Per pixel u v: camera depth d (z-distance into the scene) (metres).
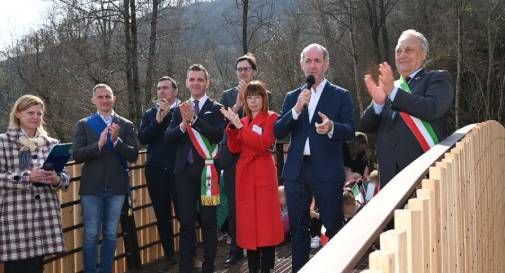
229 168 5.57
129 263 6.02
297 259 4.45
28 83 25.53
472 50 25.12
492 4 25.17
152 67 21.06
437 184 2.22
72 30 21.61
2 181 4.04
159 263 6.35
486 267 4.15
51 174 4.13
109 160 5.11
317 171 4.35
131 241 6.04
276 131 4.46
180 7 21.72
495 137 5.36
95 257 5.12
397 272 1.45
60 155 4.18
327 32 26.44
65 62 23.95
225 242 7.12
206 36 25.52
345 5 25.89
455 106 23.50
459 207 2.81
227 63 26.73
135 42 20.36
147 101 21.03
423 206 1.90
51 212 4.24
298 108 4.26
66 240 5.37
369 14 25.75
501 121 24.17
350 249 1.35
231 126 4.78
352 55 25.47
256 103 4.68
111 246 5.23
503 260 5.98
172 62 23.92
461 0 24.02
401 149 3.91
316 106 4.44
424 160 2.72
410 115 3.77
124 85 22.77
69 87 24.67
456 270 2.63
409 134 3.88
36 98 4.33
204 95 5.32
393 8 27.97
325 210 4.36
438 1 27.06
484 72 24.89
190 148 5.08
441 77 3.84
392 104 3.65
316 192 4.38
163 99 5.77
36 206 4.16
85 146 5.14
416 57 4.02
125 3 19.92
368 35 28.00
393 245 1.45
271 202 4.75
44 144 4.35
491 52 24.00
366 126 4.23
